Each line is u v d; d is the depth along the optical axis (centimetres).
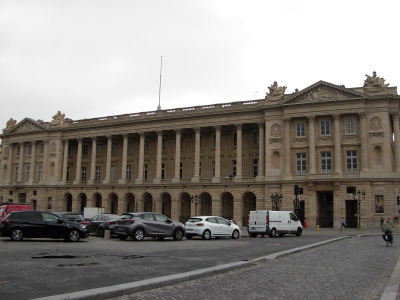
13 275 1386
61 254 2041
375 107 5984
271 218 3925
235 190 6875
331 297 1145
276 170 6531
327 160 6234
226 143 7506
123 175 7981
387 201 5750
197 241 3216
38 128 9031
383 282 1397
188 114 7388
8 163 9394
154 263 1750
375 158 5909
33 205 8875
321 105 6247
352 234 4447
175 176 7475
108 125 8212
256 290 1220
